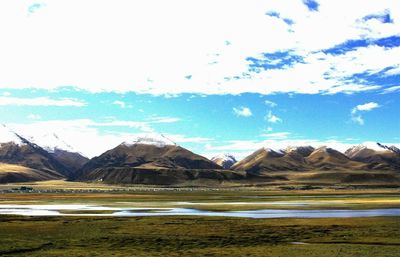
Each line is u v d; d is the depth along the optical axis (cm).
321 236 4791
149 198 14325
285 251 3931
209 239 4594
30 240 4516
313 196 16312
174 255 3759
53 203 11325
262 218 6638
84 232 5116
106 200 12862
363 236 4766
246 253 3850
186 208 9175
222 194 19050
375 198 14075
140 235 4862
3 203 11344
